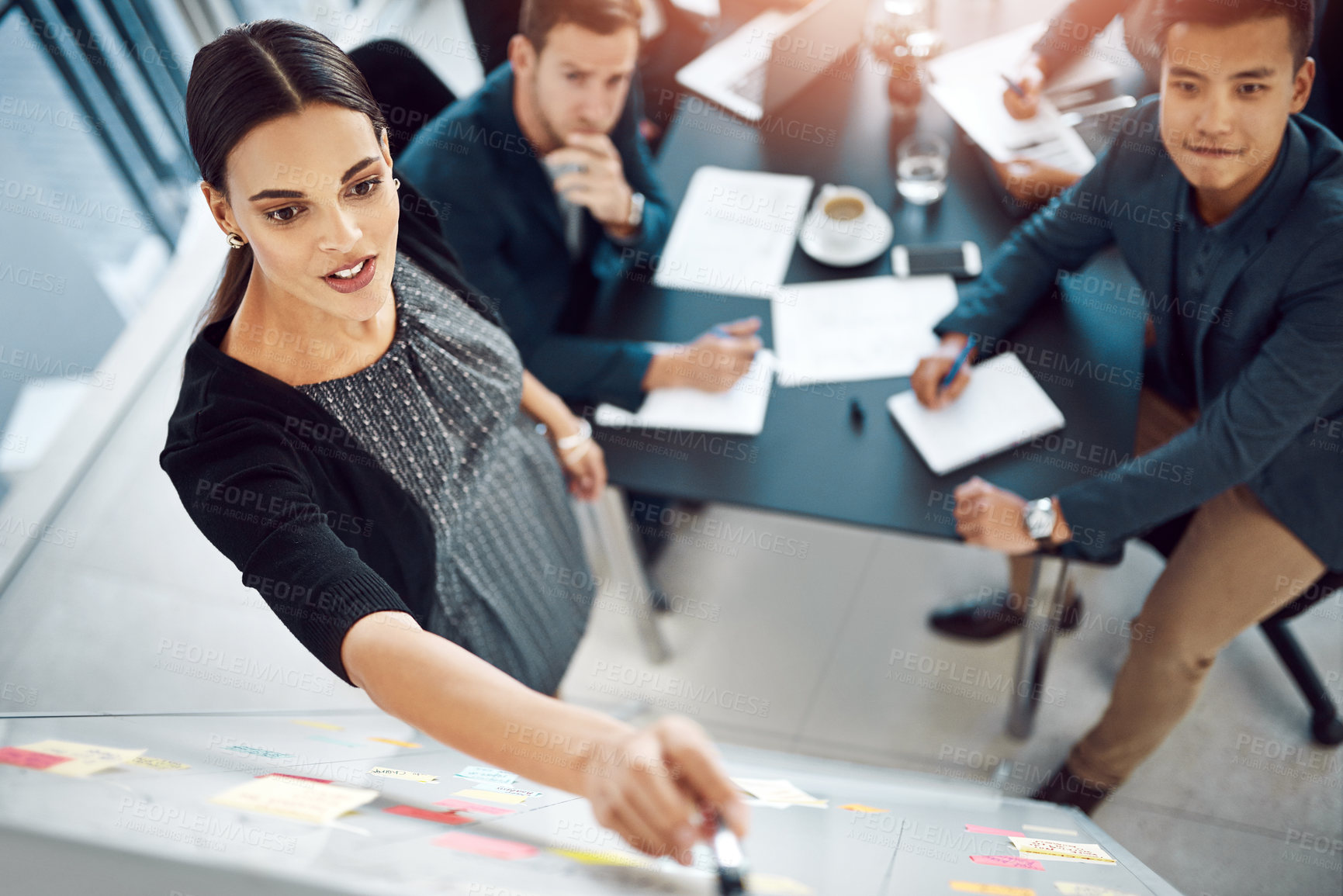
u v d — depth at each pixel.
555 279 1.85
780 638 2.17
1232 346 1.50
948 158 1.96
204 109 0.83
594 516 1.86
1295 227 1.36
